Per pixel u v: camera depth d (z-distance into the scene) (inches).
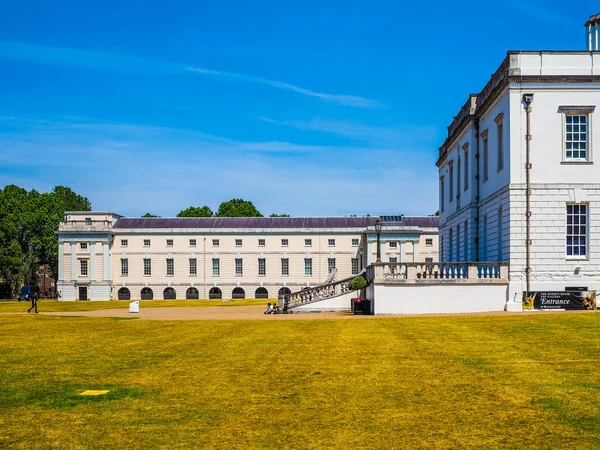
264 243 4539.9
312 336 1031.0
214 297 4525.1
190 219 4690.0
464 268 1558.8
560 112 1515.7
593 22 1768.0
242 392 613.0
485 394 583.5
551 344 856.3
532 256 1513.3
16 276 4500.5
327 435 477.1
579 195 1507.1
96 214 4581.7
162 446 458.9
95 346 957.2
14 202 4741.6
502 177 1600.6
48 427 510.0
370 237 4389.8
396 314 1534.2
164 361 797.9
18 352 898.7
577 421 495.5
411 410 538.3
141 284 4522.6
